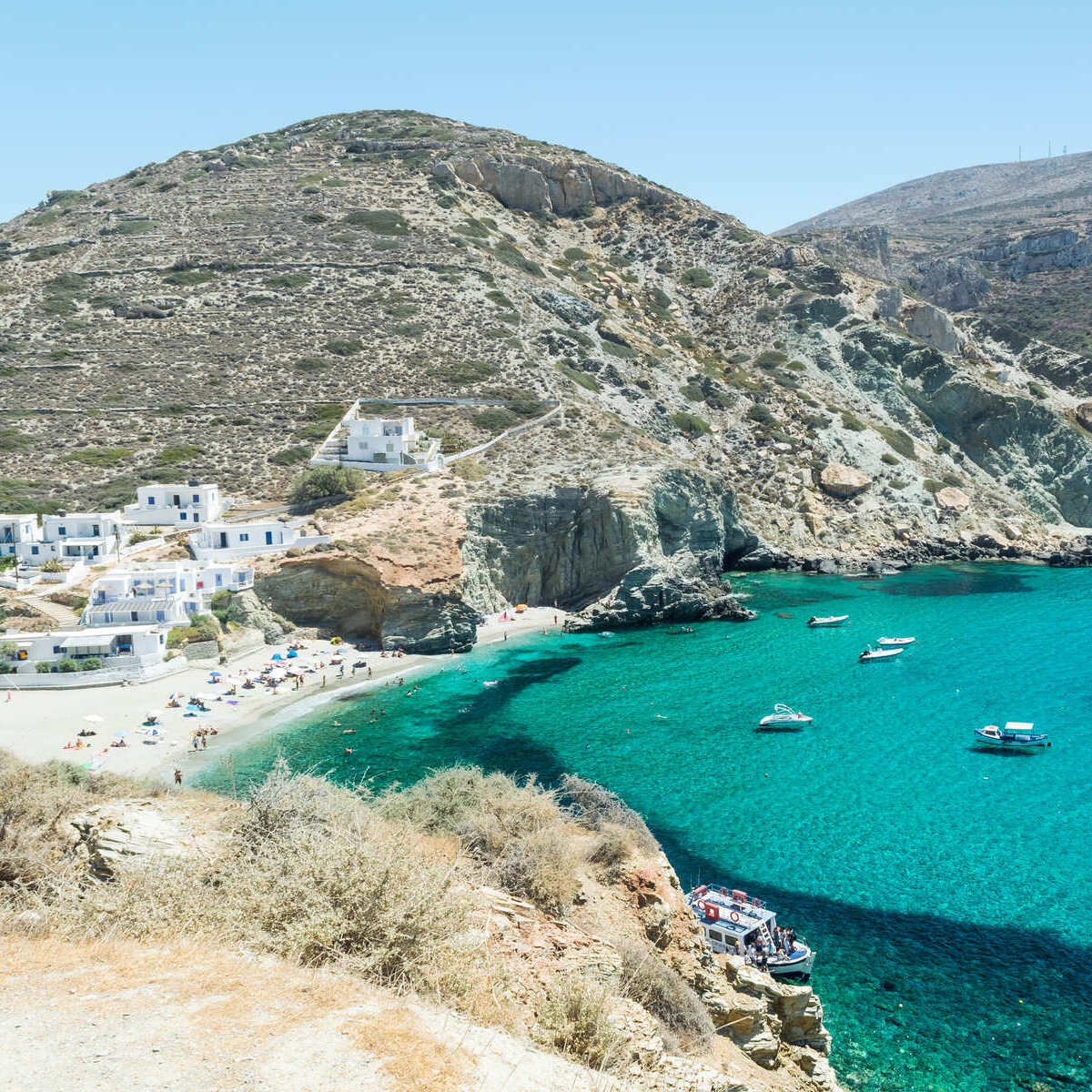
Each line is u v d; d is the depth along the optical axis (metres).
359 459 105.50
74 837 19.75
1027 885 41.19
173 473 102.06
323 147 190.25
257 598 83.50
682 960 23.00
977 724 64.38
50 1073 9.19
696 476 113.56
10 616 75.81
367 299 139.25
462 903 14.24
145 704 66.69
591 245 186.88
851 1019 31.97
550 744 61.34
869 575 120.00
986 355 184.62
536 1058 10.96
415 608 84.38
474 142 193.50
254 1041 10.02
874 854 44.56
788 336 164.75
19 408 110.56
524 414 120.56
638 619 97.31
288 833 16.52
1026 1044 30.69
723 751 59.66
